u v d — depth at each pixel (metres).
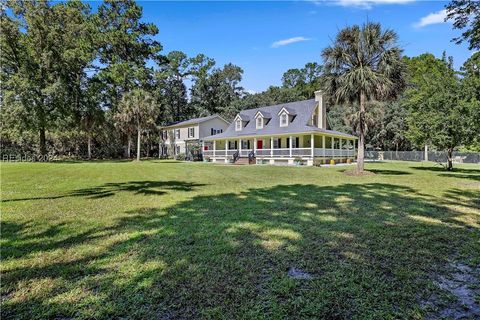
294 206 6.18
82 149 38.47
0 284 2.68
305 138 26.31
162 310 2.30
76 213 5.52
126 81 34.78
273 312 2.28
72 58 28.42
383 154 38.78
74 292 2.55
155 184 9.98
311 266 3.14
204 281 2.78
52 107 27.89
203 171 15.53
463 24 7.59
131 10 34.56
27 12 26.39
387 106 36.50
